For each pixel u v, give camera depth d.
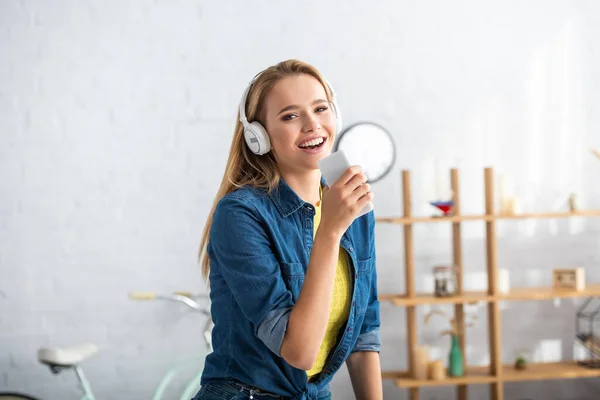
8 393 3.38
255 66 3.66
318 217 1.45
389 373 3.57
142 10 3.62
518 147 3.76
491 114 3.75
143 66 3.62
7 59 3.57
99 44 3.61
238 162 1.44
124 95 3.62
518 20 3.76
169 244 3.65
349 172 1.23
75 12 3.60
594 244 3.80
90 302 3.61
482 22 3.75
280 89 1.34
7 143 3.57
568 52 3.78
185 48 3.64
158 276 3.64
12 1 3.57
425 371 3.43
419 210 3.72
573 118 3.79
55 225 3.60
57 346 3.59
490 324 3.47
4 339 3.56
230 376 1.36
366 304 1.49
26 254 3.58
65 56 3.59
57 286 3.60
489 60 3.75
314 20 3.67
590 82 3.79
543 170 3.77
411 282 3.48
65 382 3.60
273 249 1.34
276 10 3.66
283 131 1.33
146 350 3.64
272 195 1.37
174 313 3.65
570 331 3.79
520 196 3.76
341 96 3.68
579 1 3.78
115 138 3.62
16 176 3.58
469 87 3.74
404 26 3.71
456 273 3.49
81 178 3.61
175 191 3.64
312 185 1.44
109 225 3.62
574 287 3.55
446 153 3.73
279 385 1.35
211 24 3.64
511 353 3.78
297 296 1.34
